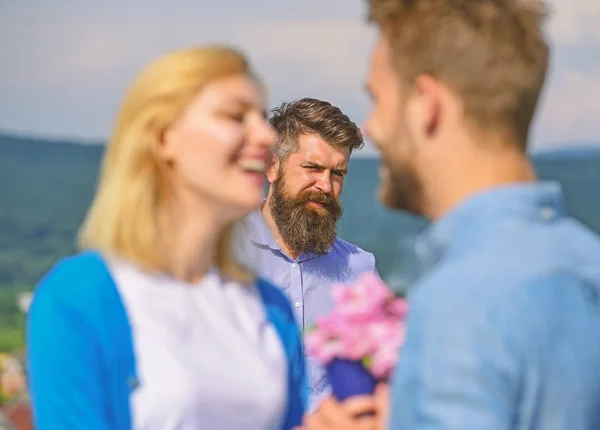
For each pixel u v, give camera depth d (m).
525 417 1.81
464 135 1.94
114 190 2.44
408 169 2.00
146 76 2.42
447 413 1.78
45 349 2.38
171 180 2.44
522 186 1.94
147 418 2.35
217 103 2.38
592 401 1.85
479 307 1.82
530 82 1.92
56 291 2.42
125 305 2.41
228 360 2.45
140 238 2.43
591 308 1.87
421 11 1.95
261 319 2.59
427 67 1.94
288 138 4.46
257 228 4.43
